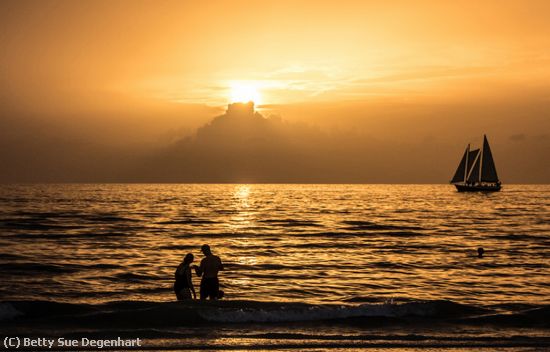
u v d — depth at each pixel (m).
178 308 23.89
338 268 43.59
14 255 50.88
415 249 59.53
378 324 22.78
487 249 59.31
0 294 31.28
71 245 61.47
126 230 84.69
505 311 26.38
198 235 77.19
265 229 89.62
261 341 19.59
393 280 37.50
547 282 36.75
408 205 189.25
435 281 37.09
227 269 42.41
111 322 22.53
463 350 18.70
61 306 25.58
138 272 40.28
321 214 135.88
